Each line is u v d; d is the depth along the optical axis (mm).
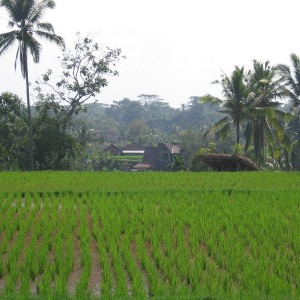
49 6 39719
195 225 16531
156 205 20578
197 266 12297
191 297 10312
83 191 23281
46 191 23172
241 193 23266
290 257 13422
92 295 10773
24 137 44312
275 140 45344
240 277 11750
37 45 39719
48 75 45906
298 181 27547
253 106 43188
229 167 36531
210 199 21484
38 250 14195
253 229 15938
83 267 12562
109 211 18656
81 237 15172
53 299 10188
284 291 10797
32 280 12180
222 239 14711
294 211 18875
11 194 22297
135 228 16203
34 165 45250
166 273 11953
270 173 32031
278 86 43812
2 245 14258
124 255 13188
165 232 15555
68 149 45438
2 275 12391
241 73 42500
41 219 17109
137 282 11203
